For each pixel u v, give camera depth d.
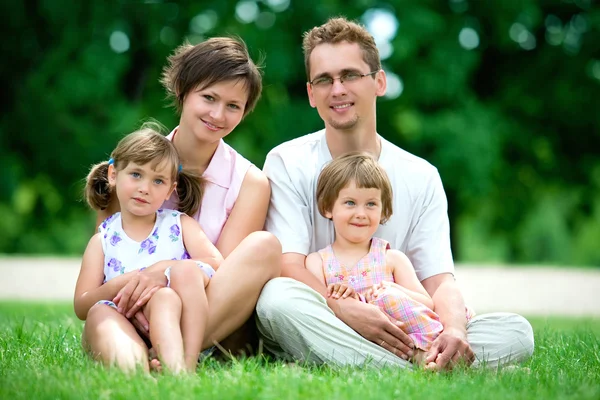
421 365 4.49
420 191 5.49
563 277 18.19
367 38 5.38
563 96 19.75
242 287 4.57
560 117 20.14
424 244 5.44
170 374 3.83
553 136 20.41
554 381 3.97
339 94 5.29
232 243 5.20
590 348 5.39
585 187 21.61
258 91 5.38
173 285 4.42
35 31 19.77
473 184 18.09
